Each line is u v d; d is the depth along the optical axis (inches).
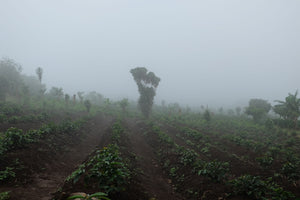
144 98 1005.8
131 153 384.2
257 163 362.0
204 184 249.0
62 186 209.6
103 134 570.6
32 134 345.1
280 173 302.5
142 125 796.6
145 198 208.4
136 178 258.8
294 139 574.9
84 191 181.5
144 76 1003.9
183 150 374.3
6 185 202.4
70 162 331.9
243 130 787.4
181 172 305.7
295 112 814.5
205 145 470.3
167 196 244.5
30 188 209.0
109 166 180.5
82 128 579.8
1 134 381.4
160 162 376.8
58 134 426.3
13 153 266.8
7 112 606.2
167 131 697.0
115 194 180.5
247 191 205.8
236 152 434.9
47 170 269.3
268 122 820.0
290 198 198.2
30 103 899.4
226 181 250.4
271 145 514.6
